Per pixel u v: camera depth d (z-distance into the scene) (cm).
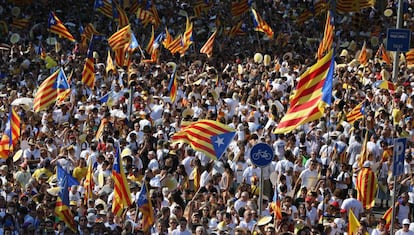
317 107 6950
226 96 10594
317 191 7725
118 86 10419
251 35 14975
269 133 9244
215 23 15288
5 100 10331
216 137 7856
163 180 7988
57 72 9412
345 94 10694
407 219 7325
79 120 9831
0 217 7088
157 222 7181
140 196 6956
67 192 7056
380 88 10812
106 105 10081
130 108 9681
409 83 11119
